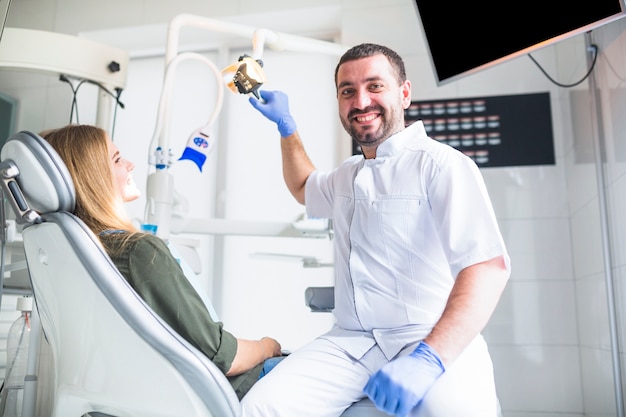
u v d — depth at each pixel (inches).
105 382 36.1
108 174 45.4
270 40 74.4
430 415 40.1
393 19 119.1
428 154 48.4
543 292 106.0
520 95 112.3
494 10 84.6
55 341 39.0
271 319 122.3
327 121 128.3
